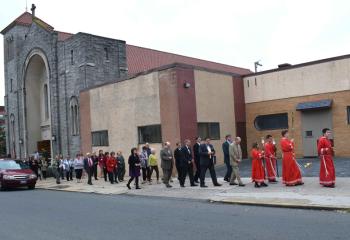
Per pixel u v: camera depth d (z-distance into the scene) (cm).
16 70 3994
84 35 3038
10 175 2189
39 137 3947
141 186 1881
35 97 3938
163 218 1058
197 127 2295
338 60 2261
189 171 1728
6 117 4216
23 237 898
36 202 1543
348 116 2230
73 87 3142
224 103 2500
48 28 3484
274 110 2509
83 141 2928
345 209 1025
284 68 2477
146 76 2400
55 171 2584
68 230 955
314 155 2344
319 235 781
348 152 2219
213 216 1052
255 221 955
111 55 3188
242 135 2602
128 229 936
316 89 2341
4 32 4219
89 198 1622
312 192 1296
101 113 2761
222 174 2088
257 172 1512
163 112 2289
